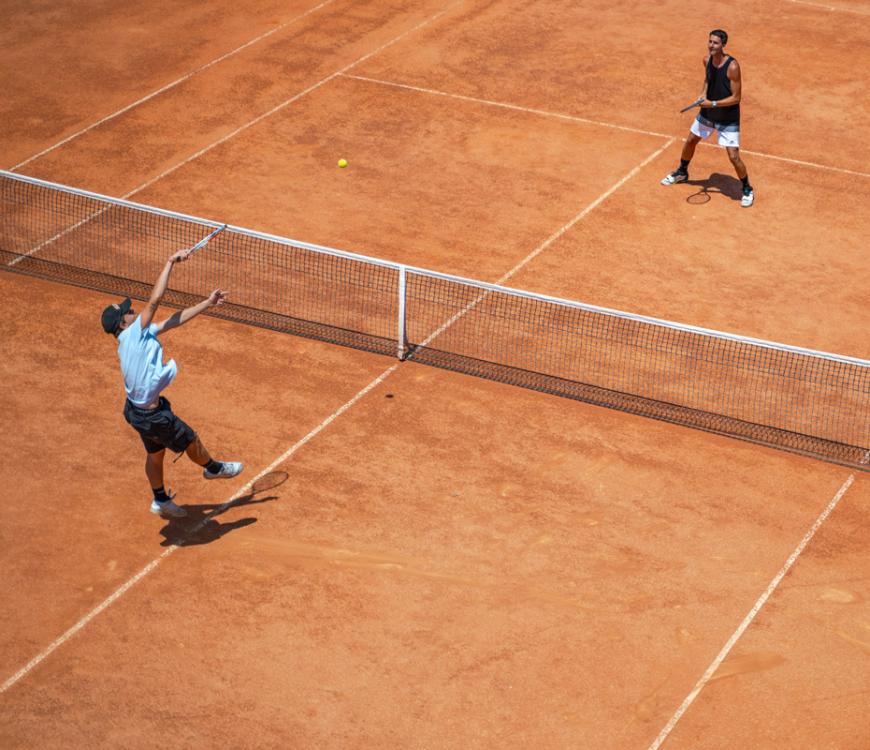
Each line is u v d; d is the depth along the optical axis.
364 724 8.00
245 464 10.39
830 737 7.89
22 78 18.22
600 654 8.52
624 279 13.23
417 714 8.08
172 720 8.03
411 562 9.34
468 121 16.86
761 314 12.63
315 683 8.31
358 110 17.19
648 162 15.80
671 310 12.67
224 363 11.77
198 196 14.98
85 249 13.80
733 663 8.45
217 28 19.98
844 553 9.42
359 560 9.36
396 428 10.85
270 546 9.50
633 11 20.62
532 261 13.57
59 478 10.22
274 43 19.38
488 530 9.65
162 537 9.61
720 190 15.11
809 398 11.33
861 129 16.72
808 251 13.80
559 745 7.85
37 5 20.94
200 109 17.25
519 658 8.50
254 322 12.45
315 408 11.13
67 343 12.08
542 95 17.62
